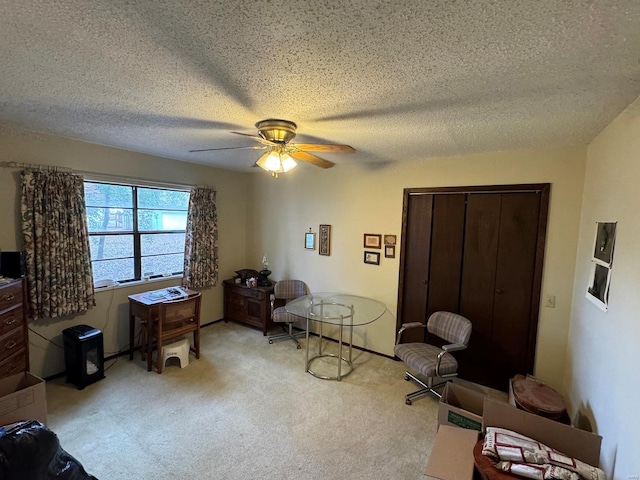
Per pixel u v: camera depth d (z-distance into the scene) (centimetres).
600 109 176
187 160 391
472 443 187
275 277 467
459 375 324
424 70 138
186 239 409
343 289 400
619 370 164
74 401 264
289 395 283
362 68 137
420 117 201
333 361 352
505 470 159
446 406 215
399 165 350
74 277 298
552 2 91
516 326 295
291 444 222
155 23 108
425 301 342
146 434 228
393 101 175
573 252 267
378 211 367
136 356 351
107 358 339
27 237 268
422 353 290
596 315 206
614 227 184
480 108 182
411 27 107
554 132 225
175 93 171
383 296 369
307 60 132
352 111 192
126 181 338
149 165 359
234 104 184
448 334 302
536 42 114
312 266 427
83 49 127
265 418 249
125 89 167
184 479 190
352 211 387
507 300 298
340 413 258
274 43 119
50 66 142
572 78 141
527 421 184
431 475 166
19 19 106
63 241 288
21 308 239
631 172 164
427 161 333
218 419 247
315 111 193
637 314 148
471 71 138
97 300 327
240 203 484
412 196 345
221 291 466
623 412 155
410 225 347
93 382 293
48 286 280
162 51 127
